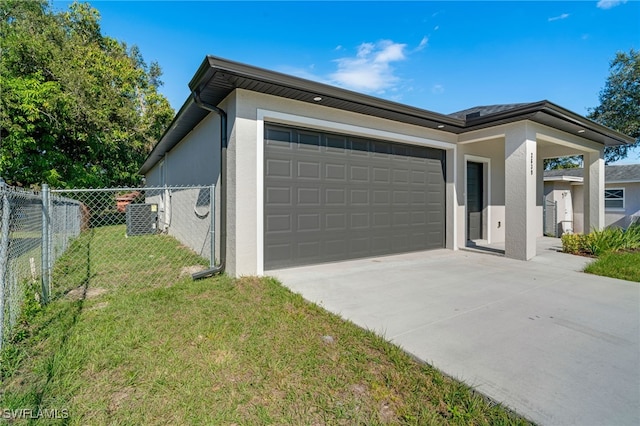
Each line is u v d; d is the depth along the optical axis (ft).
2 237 7.89
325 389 6.46
